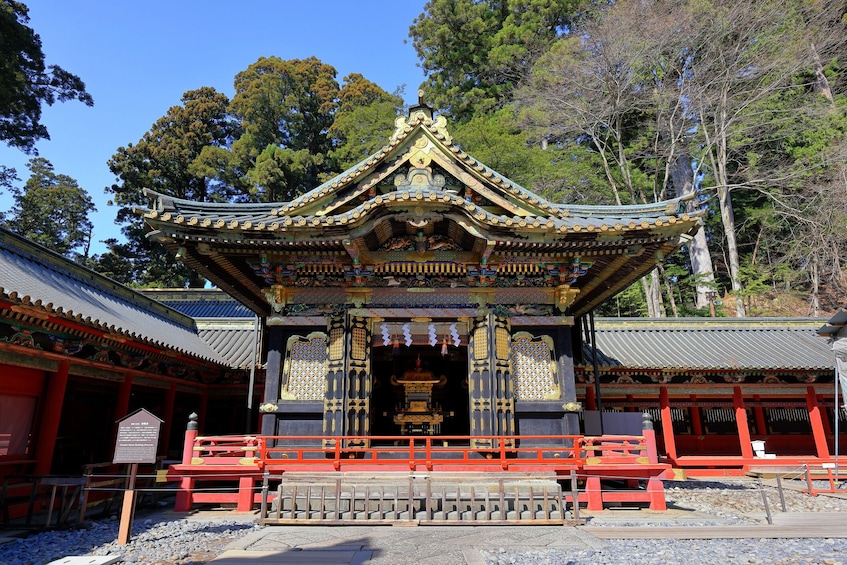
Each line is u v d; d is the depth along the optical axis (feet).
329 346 43.70
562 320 44.27
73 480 34.47
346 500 34.32
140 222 175.22
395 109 138.21
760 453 65.77
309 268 44.86
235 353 70.13
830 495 49.80
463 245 44.39
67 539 30.94
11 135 117.60
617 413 48.60
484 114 135.95
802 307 115.24
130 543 29.50
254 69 183.93
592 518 36.11
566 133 129.29
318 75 193.47
